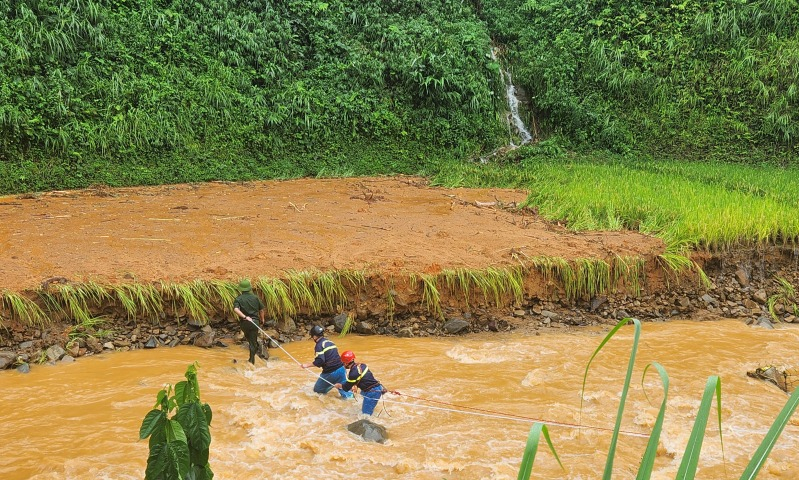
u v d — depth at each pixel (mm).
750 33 24219
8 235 11703
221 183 18703
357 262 11047
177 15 20797
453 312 10836
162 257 10930
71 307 9258
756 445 7016
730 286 12133
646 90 24359
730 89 23578
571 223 14156
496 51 26922
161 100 19125
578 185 16984
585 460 6660
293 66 22234
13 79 17141
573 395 8250
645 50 24938
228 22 21484
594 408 7898
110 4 20109
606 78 24688
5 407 7441
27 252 10719
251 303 8891
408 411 7723
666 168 20594
